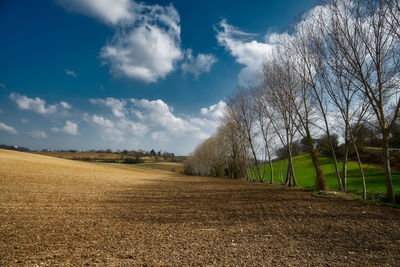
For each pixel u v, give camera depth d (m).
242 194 21.08
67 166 55.59
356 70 14.47
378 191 19.16
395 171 32.53
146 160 168.12
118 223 10.12
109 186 27.69
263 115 34.31
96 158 152.75
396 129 17.41
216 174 85.12
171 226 9.66
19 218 10.30
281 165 69.81
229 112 45.78
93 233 8.45
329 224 9.43
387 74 15.07
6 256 5.99
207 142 86.81
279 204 14.48
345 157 20.97
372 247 6.76
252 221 10.38
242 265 5.56
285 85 25.16
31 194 17.31
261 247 6.93
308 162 61.41
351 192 19.23
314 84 20.11
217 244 7.24
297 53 21.06
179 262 5.75
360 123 19.47
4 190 18.12
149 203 16.12
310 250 6.61
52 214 11.43
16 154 63.94
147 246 7.02
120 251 6.57
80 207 13.70
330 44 16.44
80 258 5.98
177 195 21.14
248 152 49.31
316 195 17.55
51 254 6.25
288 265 5.55
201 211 13.09
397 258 5.92
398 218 10.16
